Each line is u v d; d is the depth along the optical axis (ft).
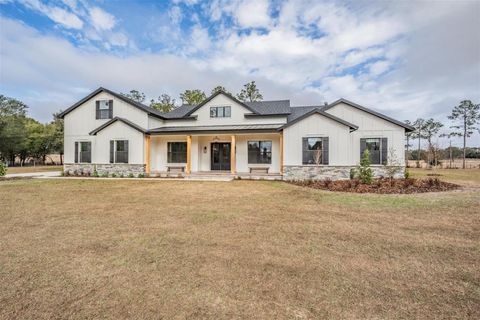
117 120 50.67
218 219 17.97
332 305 7.64
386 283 9.04
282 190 31.96
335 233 14.84
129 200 25.18
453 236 14.25
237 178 45.11
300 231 15.20
